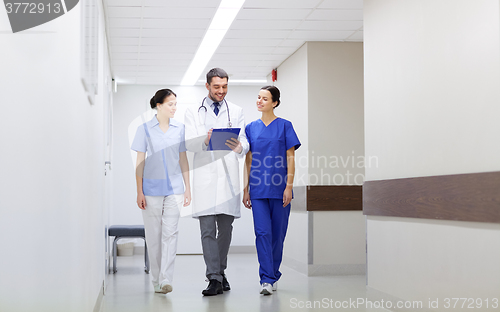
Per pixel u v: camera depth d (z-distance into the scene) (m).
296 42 5.74
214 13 4.73
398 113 3.27
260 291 4.01
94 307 3.00
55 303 1.52
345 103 5.71
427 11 2.90
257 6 4.56
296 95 6.07
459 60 2.57
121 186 7.86
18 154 1.07
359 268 5.58
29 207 1.17
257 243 4.02
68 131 1.78
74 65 1.93
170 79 7.66
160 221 4.01
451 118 2.64
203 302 3.66
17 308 1.06
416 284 2.99
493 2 2.29
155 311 3.32
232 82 7.97
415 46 3.04
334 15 4.82
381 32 3.55
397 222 3.27
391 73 3.38
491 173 2.25
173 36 5.44
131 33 5.29
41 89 1.30
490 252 2.28
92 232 2.89
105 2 4.37
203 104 4.04
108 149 5.83
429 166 2.87
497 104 2.25
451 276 2.61
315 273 5.48
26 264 1.14
